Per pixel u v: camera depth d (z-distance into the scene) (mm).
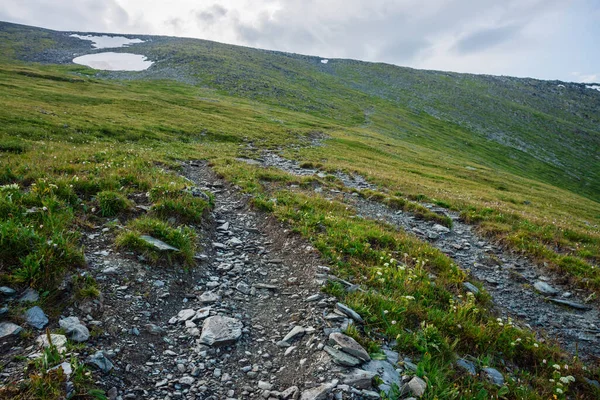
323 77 187375
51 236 6996
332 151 46312
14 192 8750
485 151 110938
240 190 16297
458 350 6520
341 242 10477
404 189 23656
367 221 14078
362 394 4770
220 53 182750
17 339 4824
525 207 27250
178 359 5434
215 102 85938
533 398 5613
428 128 124312
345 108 125438
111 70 134125
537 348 7133
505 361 6746
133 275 7176
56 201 8852
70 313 5629
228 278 8445
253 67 160000
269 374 5344
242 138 45906
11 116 29391
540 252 13047
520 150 122938
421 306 7527
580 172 113250
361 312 6840
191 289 7660
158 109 56969
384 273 8852
